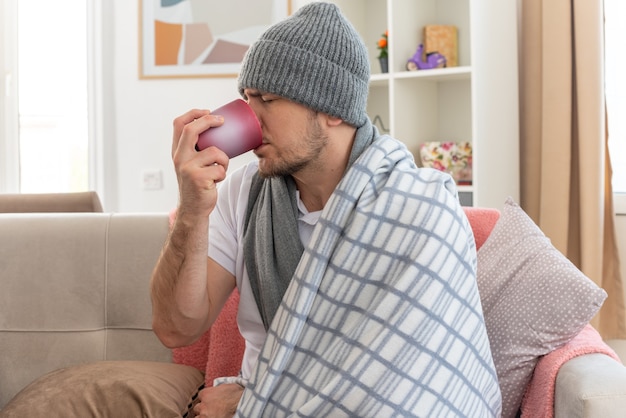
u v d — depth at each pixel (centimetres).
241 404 146
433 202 144
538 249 176
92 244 207
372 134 153
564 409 146
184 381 182
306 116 144
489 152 343
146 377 174
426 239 141
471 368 142
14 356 204
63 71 453
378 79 367
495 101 345
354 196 145
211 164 138
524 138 358
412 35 372
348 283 144
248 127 136
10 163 449
